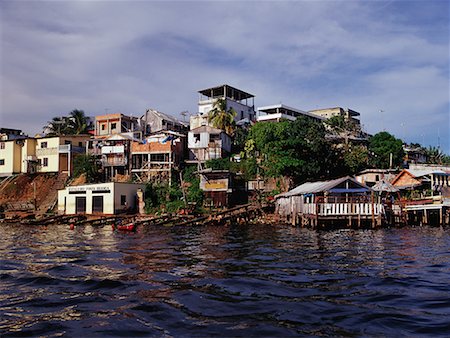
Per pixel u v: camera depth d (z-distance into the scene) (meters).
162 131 70.75
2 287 16.02
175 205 54.62
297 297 13.99
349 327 11.00
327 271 18.42
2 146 73.12
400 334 10.46
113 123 74.31
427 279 16.62
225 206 54.44
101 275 18.00
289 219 47.28
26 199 66.56
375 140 67.06
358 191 39.41
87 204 57.38
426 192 50.19
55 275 18.14
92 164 66.31
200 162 63.47
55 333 10.85
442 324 11.13
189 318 11.85
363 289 15.03
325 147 57.19
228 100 77.44
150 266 20.17
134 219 50.09
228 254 24.02
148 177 62.34
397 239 30.61
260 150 61.97
